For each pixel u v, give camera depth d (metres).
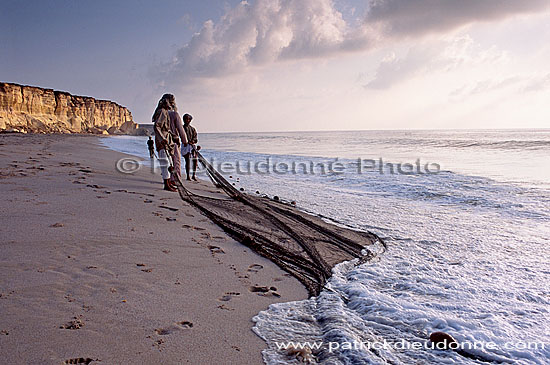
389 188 10.76
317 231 6.05
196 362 2.33
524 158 19.97
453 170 14.72
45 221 4.84
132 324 2.70
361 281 4.05
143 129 112.31
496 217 7.11
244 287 3.67
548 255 4.89
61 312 2.74
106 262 3.79
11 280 3.16
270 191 10.46
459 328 2.96
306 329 2.92
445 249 5.21
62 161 12.41
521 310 3.33
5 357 2.17
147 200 7.01
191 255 4.36
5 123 62.28
